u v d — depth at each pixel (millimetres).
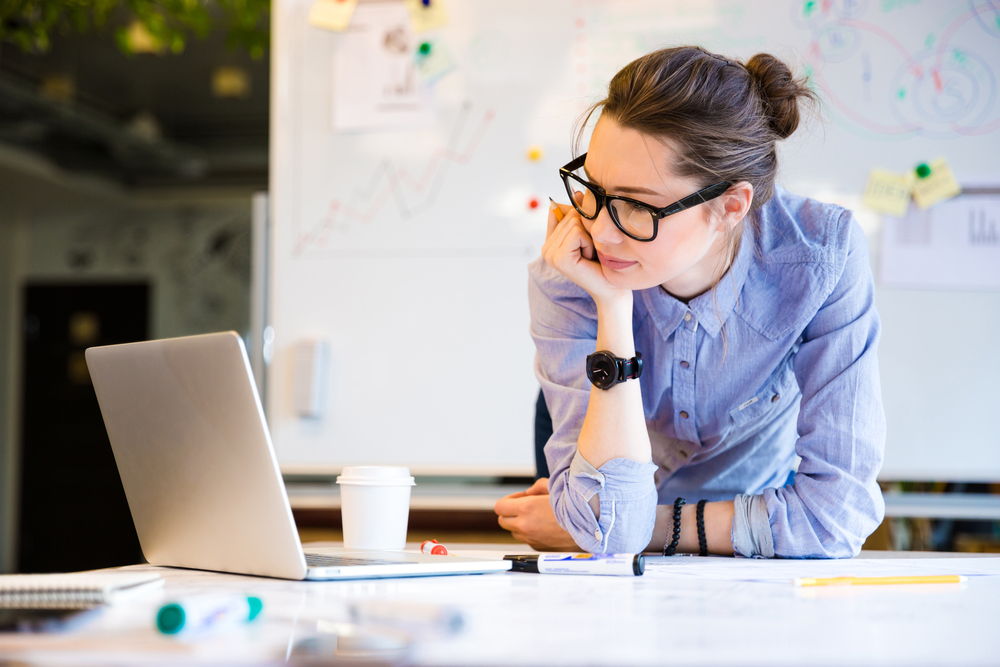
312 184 2273
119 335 7227
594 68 2188
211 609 535
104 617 589
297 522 2324
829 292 1087
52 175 6180
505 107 2217
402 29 2264
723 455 1324
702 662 450
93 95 5543
